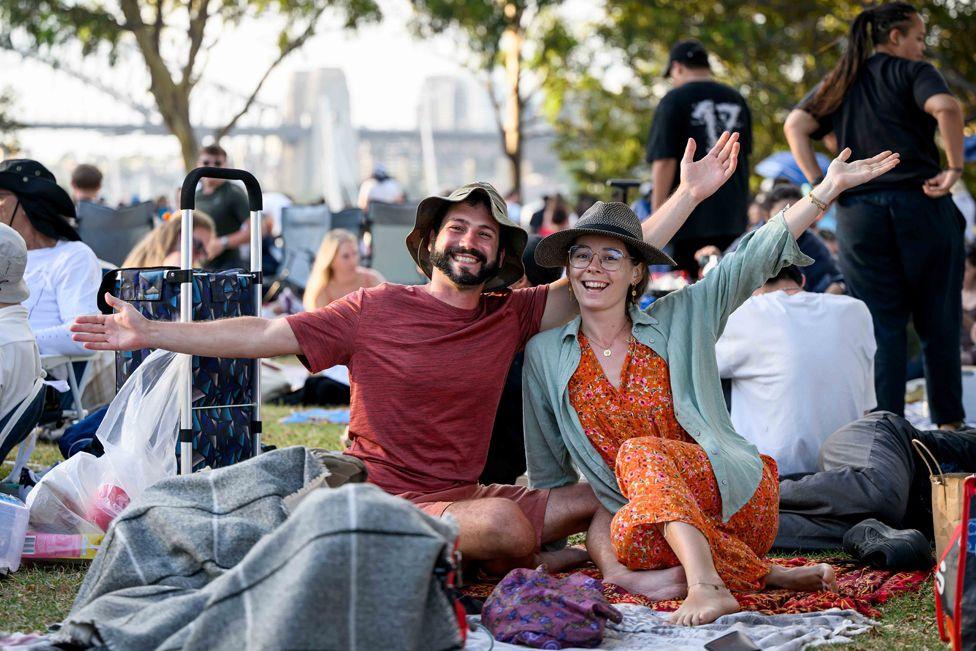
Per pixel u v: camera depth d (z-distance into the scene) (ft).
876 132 23.21
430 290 15.98
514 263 16.60
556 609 12.84
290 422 27.84
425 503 15.26
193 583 12.69
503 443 18.58
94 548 15.66
